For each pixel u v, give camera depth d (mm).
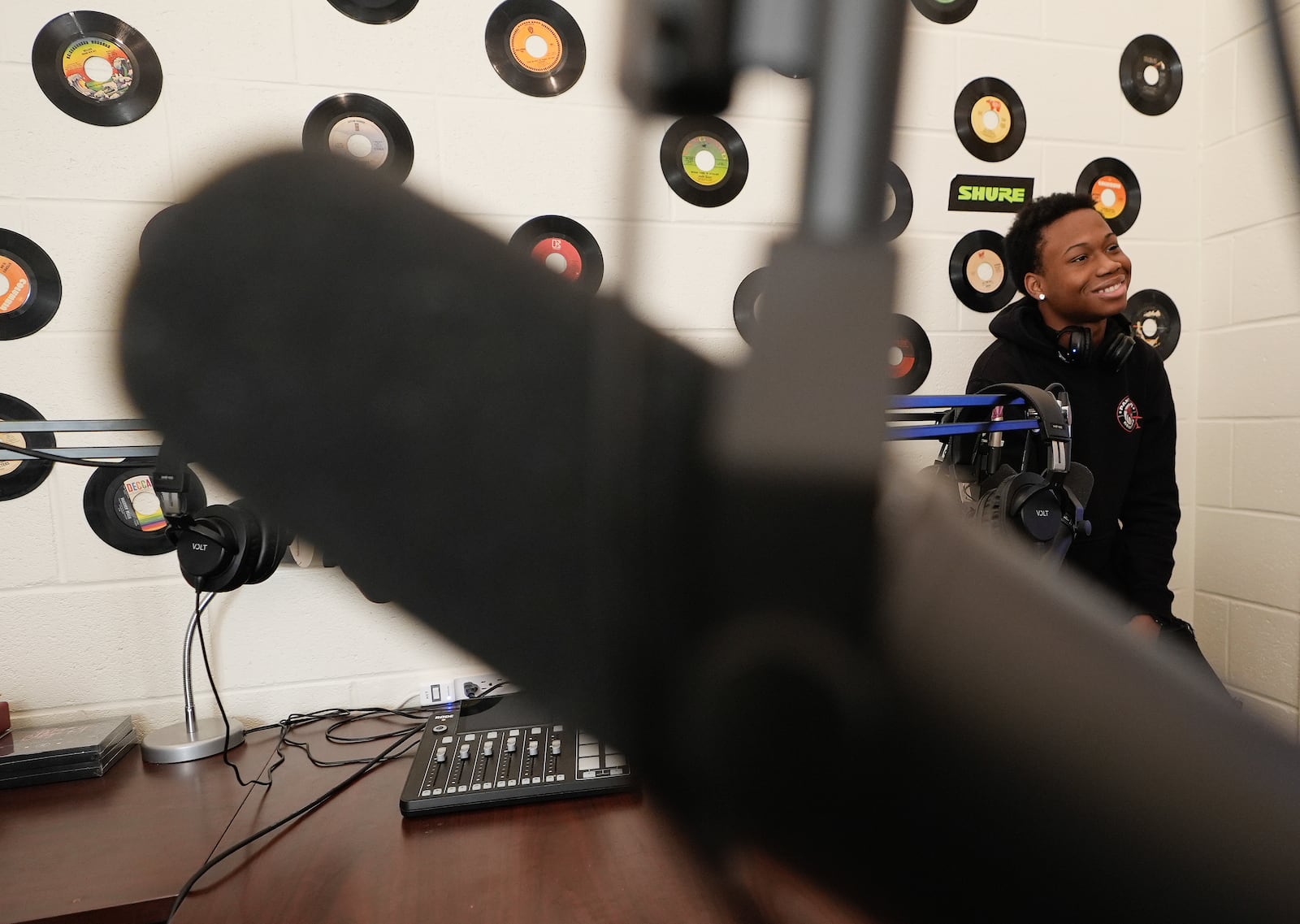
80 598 1131
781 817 93
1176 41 1539
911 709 94
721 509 94
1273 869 91
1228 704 103
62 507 1117
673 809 93
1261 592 1505
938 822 93
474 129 1203
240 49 1133
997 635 99
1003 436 841
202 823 804
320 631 1191
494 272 98
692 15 107
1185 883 90
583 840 665
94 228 1096
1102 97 1507
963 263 1430
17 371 1085
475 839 685
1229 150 1508
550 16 1214
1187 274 1582
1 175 1067
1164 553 1297
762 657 93
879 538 99
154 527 1147
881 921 92
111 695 1145
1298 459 1435
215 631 1166
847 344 103
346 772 919
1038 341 1260
